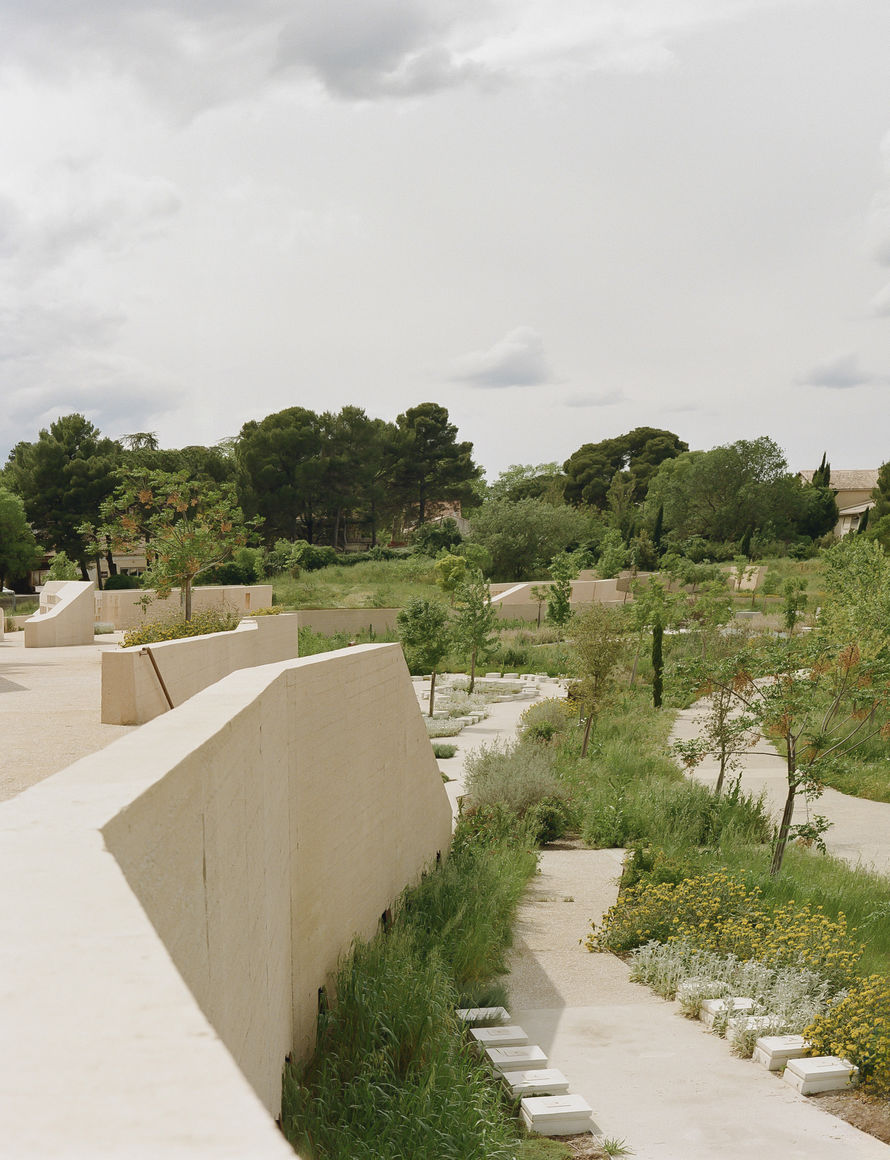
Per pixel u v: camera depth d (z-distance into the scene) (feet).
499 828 52.24
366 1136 17.65
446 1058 21.22
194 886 9.88
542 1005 30.96
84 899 4.70
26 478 214.90
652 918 37.01
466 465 310.45
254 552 181.88
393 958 26.55
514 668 138.72
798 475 313.53
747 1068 26.50
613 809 54.85
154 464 229.25
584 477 362.12
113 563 214.07
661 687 104.22
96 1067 2.93
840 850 56.08
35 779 23.17
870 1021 26.48
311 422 267.59
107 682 32.76
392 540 315.37
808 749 47.98
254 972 14.40
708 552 274.57
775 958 33.12
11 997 3.49
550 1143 20.99
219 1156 2.39
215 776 11.54
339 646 128.36
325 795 25.27
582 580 210.38
